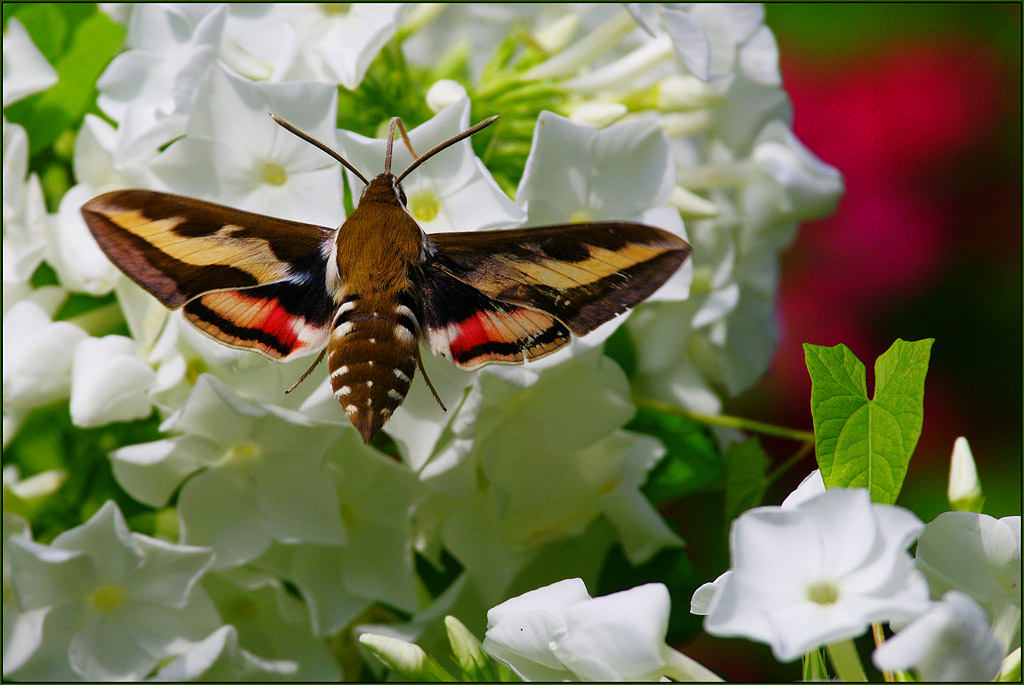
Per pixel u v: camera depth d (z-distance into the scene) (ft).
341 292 2.17
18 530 2.22
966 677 2.02
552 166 2.21
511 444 2.26
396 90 2.28
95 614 2.21
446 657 2.27
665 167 2.24
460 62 2.32
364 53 2.23
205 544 2.23
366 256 2.17
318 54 2.25
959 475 2.12
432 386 2.20
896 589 2.03
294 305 2.18
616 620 2.06
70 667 2.20
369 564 2.26
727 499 2.31
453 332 2.17
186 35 2.27
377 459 2.25
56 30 2.29
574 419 2.26
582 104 2.28
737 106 2.34
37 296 2.24
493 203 2.21
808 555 2.04
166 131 2.22
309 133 2.21
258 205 2.22
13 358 2.21
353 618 2.26
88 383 2.21
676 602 2.31
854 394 2.09
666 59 2.30
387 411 2.15
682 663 2.06
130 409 2.22
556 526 2.28
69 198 2.25
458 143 2.21
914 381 2.08
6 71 2.25
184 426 2.21
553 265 2.17
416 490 2.25
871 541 2.04
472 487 2.24
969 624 2.02
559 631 2.07
